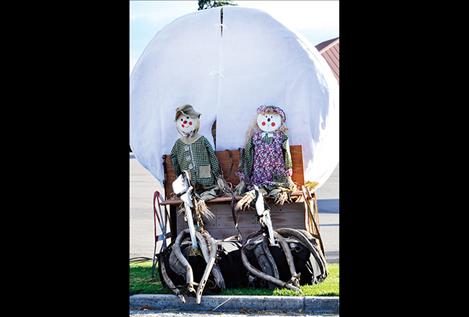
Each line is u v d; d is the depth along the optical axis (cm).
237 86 975
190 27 988
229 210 920
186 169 939
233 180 959
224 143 968
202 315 812
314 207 941
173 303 845
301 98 970
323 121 972
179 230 927
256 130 944
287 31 980
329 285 888
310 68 973
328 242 1289
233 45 981
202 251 855
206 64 981
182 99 984
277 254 867
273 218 923
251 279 871
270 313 819
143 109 991
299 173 952
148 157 991
